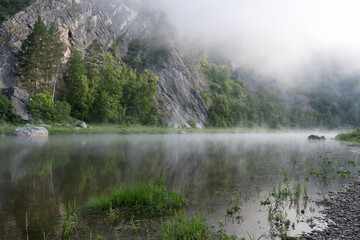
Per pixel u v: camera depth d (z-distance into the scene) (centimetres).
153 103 7706
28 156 1900
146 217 816
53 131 4044
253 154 2539
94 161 1791
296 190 1081
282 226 770
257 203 991
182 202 960
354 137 5359
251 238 677
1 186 1116
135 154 2227
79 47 7462
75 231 696
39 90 4891
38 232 681
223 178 1412
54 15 6919
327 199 1061
